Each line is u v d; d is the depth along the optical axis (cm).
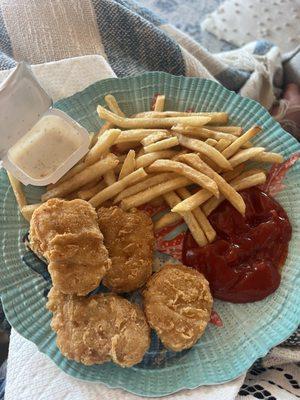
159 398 22
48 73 29
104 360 22
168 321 22
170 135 26
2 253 25
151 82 28
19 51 31
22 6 31
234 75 35
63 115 24
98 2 31
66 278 22
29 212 25
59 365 23
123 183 25
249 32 45
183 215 24
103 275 22
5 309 24
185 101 28
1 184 26
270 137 27
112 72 29
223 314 24
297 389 25
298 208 26
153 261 25
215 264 24
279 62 37
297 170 26
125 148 26
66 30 31
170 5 48
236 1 46
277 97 38
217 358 23
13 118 22
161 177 25
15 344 25
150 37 31
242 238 24
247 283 24
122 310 22
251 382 25
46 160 25
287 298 24
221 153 25
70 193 25
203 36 46
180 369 23
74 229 22
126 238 24
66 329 22
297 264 24
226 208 25
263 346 23
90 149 25
